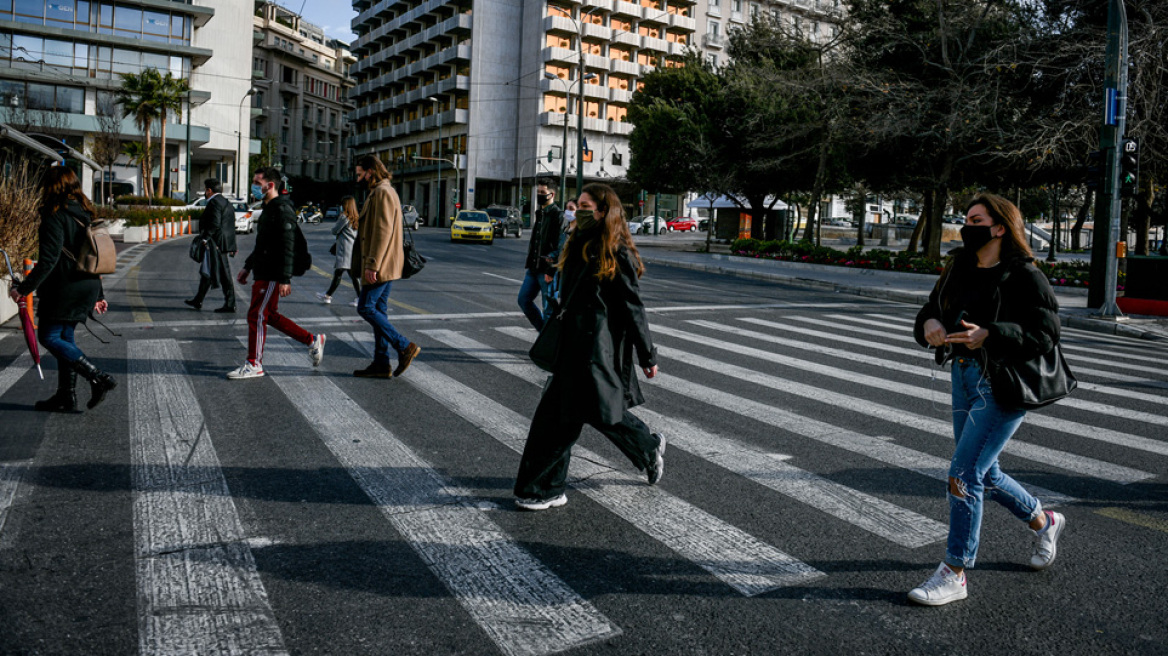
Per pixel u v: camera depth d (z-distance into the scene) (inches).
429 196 3125.0
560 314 160.6
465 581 132.3
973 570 143.4
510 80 2795.3
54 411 226.7
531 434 164.4
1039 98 971.3
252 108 2416.3
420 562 138.9
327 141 3818.9
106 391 227.0
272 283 273.7
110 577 129.7
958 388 135.3
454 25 2714.1
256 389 262.7
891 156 1207.6
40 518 152.3
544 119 2674.7
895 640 117.6
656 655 111.3
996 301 128.5
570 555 143.8
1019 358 126.4
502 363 323.3
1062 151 892.0
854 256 1032.2
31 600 121.3
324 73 3762.3
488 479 183.6
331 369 298.2
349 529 152.3
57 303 216.8
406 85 3120.1
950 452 215.2
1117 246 606.5
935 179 1062.4
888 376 324.2
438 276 693.3
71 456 189.0
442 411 243.6
